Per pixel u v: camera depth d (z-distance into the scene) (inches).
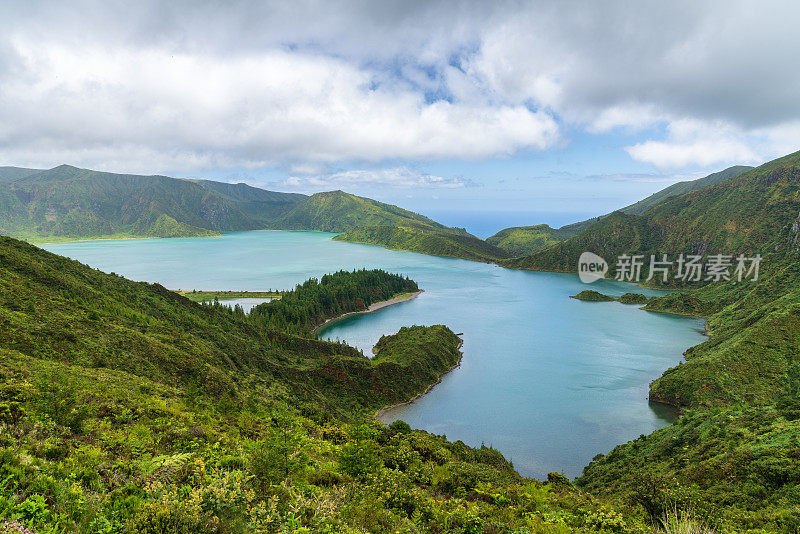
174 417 1095.0
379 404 4697.3
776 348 5002.5
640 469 2561.5
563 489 1670.8
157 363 2381.9
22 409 703.1
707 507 979.9
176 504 472.7
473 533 736.3
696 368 5017.2
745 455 1708.9
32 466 484.4
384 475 879.1
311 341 5669.3
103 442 694.5
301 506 585.0
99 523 422.9
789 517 915.4
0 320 1991.9
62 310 2571.4
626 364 6422.2
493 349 7194.9
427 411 4717.0
